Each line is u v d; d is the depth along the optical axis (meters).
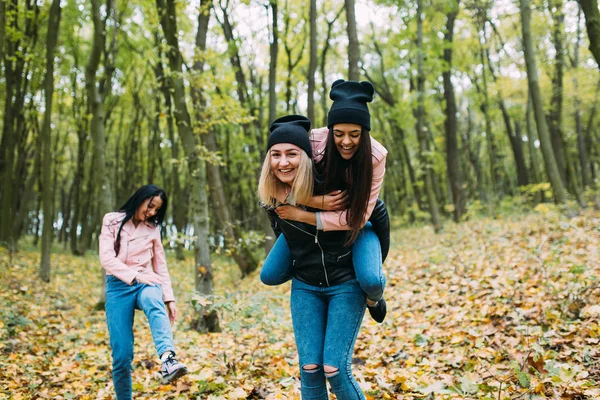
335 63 21.25
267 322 4.55
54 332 6.49
